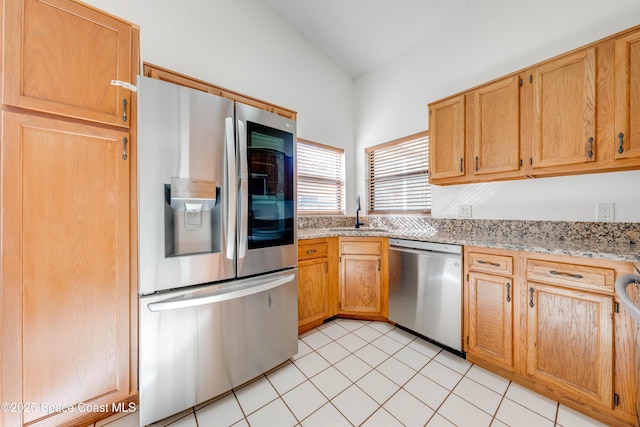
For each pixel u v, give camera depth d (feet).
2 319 3.13
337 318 8.16
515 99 5.65
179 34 6.29
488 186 7.05
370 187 10.69
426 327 6.44
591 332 4.05
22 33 3.20
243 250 4.80
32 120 3.29
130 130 4.00
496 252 5.20
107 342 3.82
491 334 5.28
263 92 7.91
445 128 7.02
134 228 4.02
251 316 4.98
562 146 5.00
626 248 4.40
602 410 3.97
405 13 7.68
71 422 3.89
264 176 5.31
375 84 10.25
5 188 3.14
